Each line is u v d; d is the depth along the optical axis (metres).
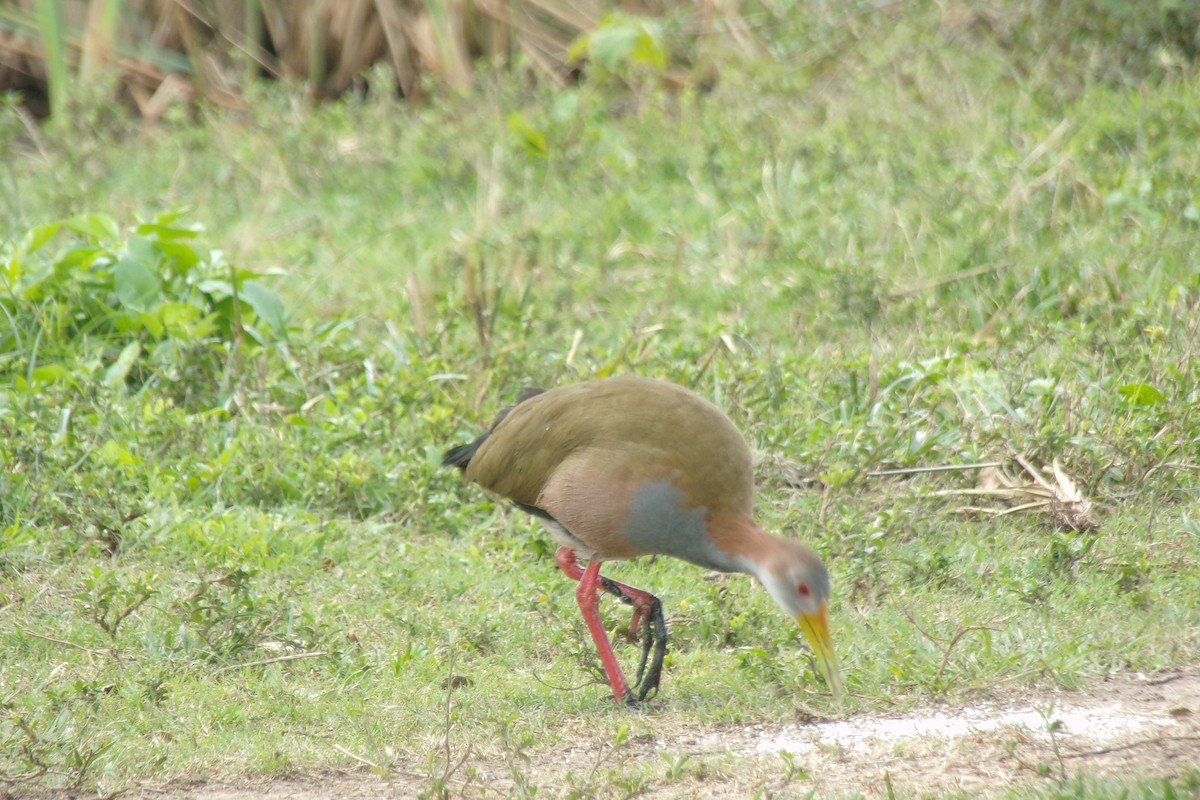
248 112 20.66
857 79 18.84
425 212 17.20
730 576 9.98
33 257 13.73
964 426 11.27
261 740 7.76
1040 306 13.29
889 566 9.75
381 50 21.67
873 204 15.69
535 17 22.00
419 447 11.58
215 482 11.05
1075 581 9.41
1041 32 18.69
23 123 19.78
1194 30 18.19
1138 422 10.84
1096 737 7.43
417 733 7.87
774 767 7.29
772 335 13.46
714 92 19.95
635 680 8.63
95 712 8.08
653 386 8.37
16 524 10.28
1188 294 12.80
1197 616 8.80
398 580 9.80
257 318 13.41
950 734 7.60
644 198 16.83
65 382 12.01
